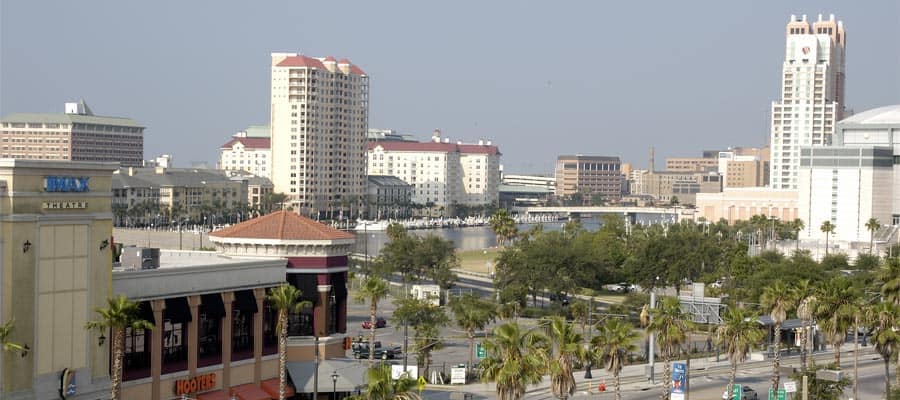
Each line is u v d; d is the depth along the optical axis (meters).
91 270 163.12
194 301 182.88
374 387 136.50
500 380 154.38
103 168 164.75
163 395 177.88
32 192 154.00
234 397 188.62
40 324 155.62
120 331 153.12
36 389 155.00
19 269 152.50
